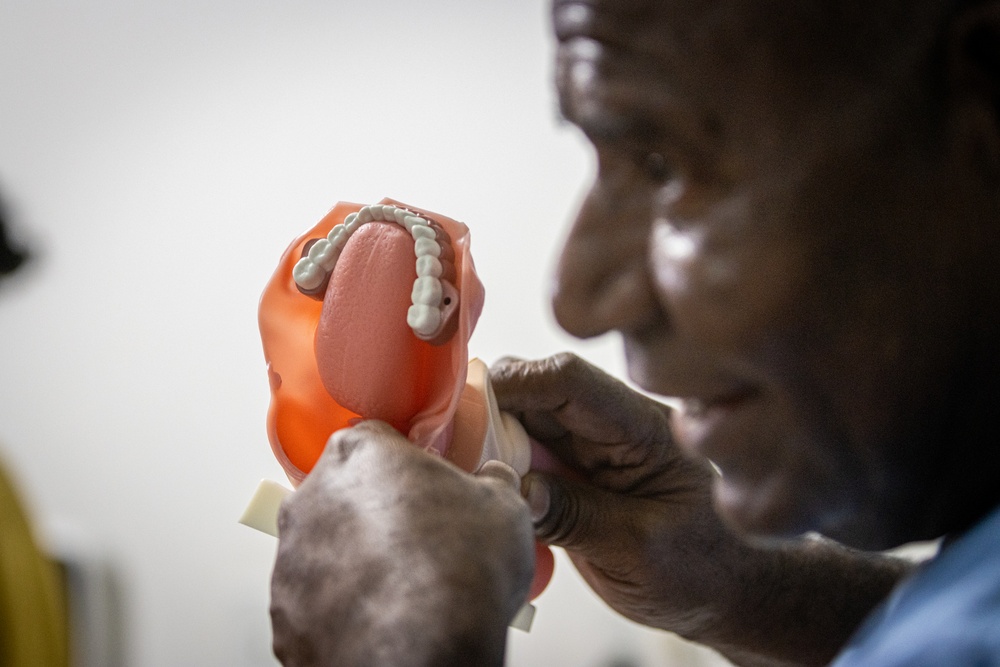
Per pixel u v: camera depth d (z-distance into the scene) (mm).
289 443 575
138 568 2061
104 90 2158
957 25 314
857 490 354
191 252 2092
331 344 538
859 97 316
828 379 328
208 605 2010
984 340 326
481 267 1818
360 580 388
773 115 319
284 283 579
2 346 2186
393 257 535
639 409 683
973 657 268
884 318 320
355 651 373
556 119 395
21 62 2195
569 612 1682
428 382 540
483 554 391
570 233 371
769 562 685
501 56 1850
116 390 2121
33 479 2141
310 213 1977
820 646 706
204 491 2043
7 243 1046
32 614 574
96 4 2166
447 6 1914
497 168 1839
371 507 408
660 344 358
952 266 319
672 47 328
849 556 706
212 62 2084
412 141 1900
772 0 319
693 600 683
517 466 648
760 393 347
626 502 682
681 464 684
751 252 320
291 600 414
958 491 357
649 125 340
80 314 2150
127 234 2133
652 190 357
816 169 316
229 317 2059
